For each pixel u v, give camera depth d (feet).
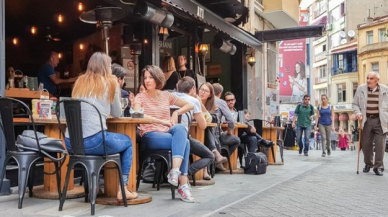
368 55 135.64
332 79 156.46
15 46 34.71
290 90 90.43
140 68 27.12
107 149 11.97
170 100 15.40
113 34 28.53
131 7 24.45
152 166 18.10
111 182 13.62
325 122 36.22
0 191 13.25
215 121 19.29
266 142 24.89
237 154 23.32
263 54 44.75
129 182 13.93
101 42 30.42
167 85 22.09
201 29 33.14
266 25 48.16
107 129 13.38
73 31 33.47
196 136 18.04
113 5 24.00
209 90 19.10
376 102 22.34
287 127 48.39
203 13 25.38
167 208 12.64
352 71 146.61
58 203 13.28
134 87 27.30
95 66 12.32
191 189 15.20
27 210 12.21
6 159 12.80
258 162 21.68
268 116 46.21
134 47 27.17
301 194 15.78
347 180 19.84
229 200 14.16
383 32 132.46
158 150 14.16
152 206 12.93
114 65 15.38
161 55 33.17
